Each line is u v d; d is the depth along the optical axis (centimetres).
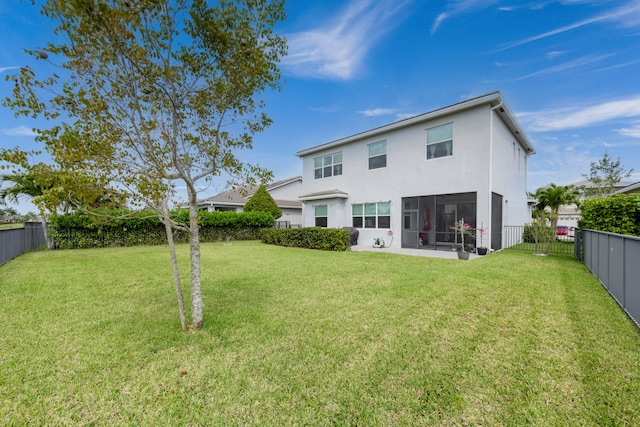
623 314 396
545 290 519
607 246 525
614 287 475
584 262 795
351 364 275
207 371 264
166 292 531
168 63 332
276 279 625
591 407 214
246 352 298
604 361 275
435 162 1168
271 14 359
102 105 295
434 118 1170
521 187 1594
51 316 405
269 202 2044
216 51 358
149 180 318
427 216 1403
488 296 485
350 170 1519
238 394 232
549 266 751
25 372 262
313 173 1745
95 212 334
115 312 422
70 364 276
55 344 318
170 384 245
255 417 207
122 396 230
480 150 1045
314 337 333
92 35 283
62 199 287
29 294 517
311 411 213
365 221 1447
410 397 227
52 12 272
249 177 430
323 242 1209
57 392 234
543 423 200
